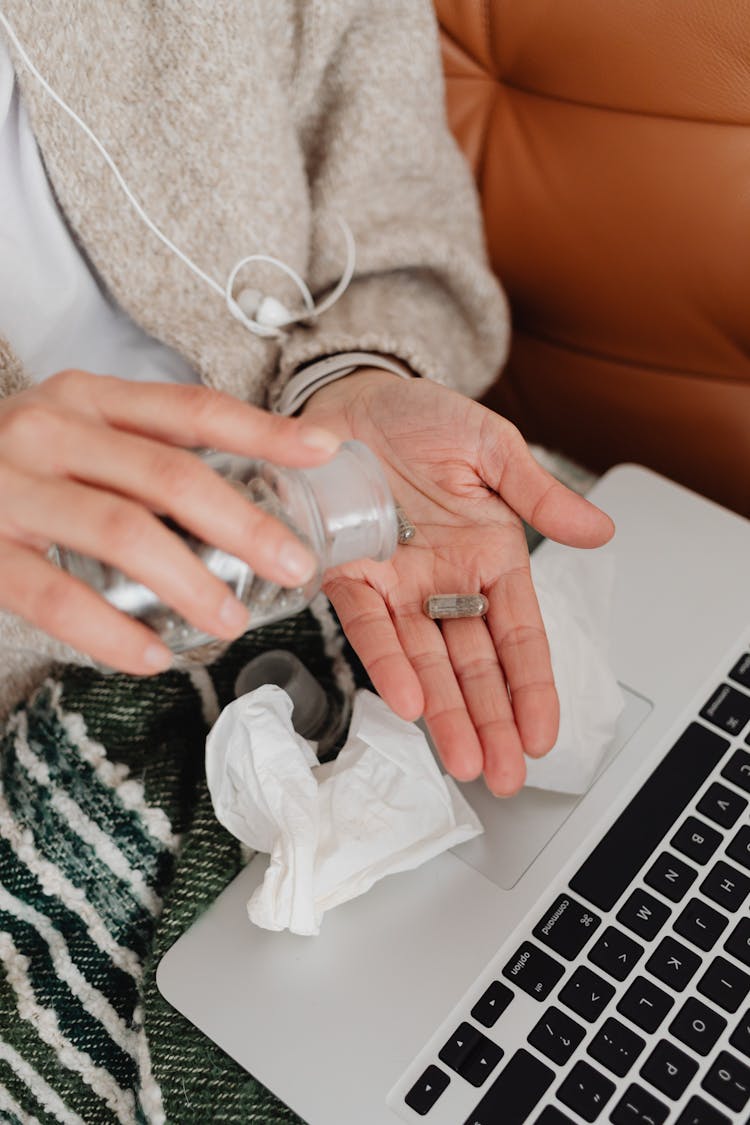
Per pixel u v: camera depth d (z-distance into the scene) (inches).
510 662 25.5
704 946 25.1
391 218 33.4
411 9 31.7
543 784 26.7
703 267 32.1
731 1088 24.0
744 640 28.5
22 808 29.0
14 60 28.1
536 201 33.8
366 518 23.8
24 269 30.8
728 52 29.6
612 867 26.0
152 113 30.1
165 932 26.7
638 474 31.1
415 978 25.3
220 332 31.8
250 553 21.5
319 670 29.9
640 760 27.1
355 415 28.6
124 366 33.3
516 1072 24.4
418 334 32.9
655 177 31.6
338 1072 24.7
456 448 27.4
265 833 26.3
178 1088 25.5
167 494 21.5
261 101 30.6
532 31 31.7
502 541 26.9
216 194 30.9
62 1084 26.9
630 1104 24.0
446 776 27.0
